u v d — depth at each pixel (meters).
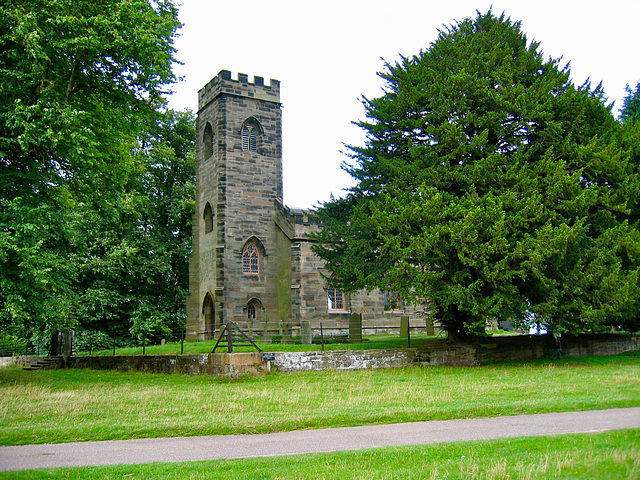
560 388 19.50
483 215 25.47
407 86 31.27
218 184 43.44
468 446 11.34
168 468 10.30
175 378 25.22
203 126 47.25
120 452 11.88
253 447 12.07
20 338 44.81
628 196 29.00
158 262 48.91
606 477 8.98
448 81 29.25
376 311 44.97
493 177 27.52
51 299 24.02
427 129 28.62
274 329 40.03
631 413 14.59
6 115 21.47
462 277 26.03
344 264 29.12
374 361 26.97
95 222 46.44
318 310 42.19
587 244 28.23
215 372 24.30
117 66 25.55
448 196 27.48
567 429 12.78
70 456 11.57
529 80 31.03
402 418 14.84
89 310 45.84
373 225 28.75
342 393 19.81
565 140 28.61
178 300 52.56
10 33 22.59
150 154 52.12
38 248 21.02
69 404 18.27
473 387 20.38
